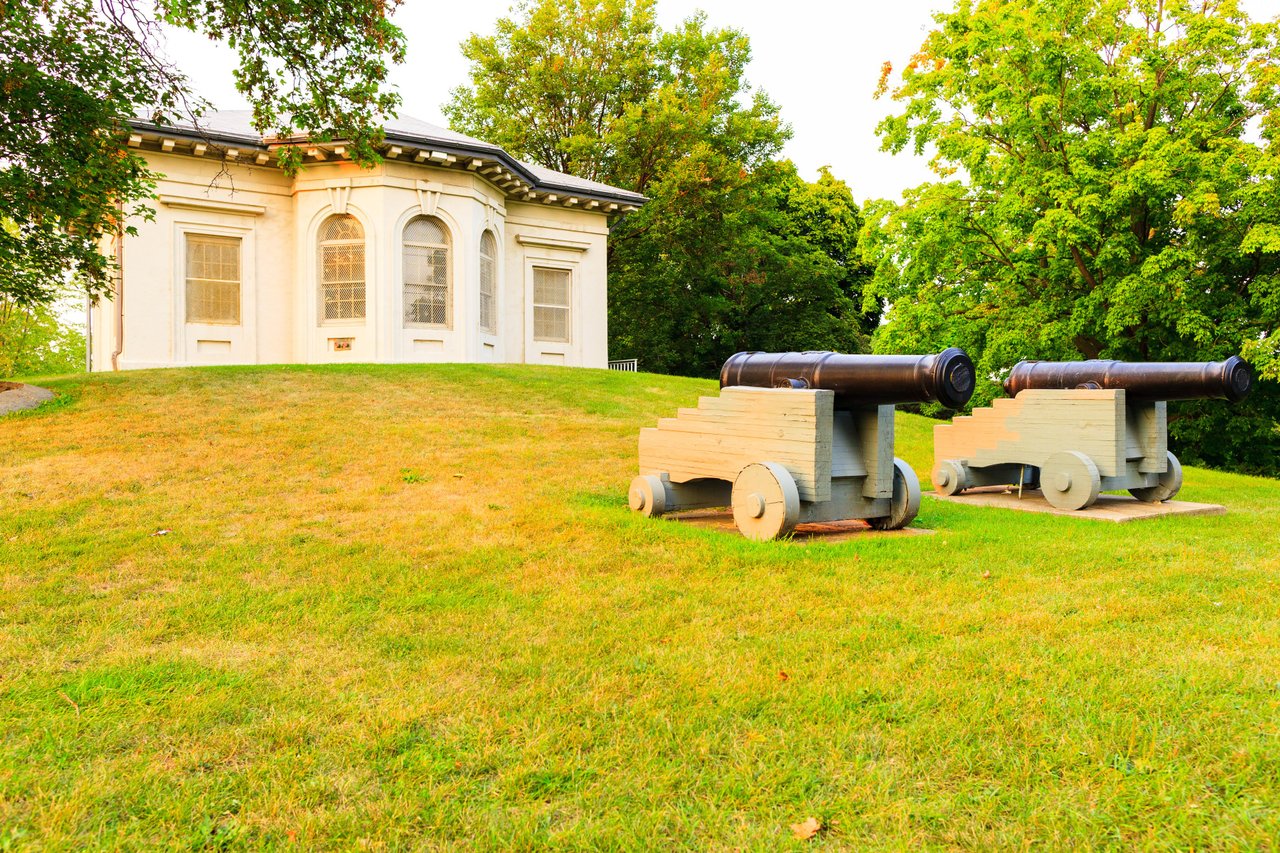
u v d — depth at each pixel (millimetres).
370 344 16359
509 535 5973
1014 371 9078
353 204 16328
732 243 29031
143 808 2418
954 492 8883
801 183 35469
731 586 4746
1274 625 4023
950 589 4680
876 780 2545
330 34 10906
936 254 18531
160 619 4145
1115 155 16328
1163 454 8492
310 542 5723
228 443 8930
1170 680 3275
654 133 26312
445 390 13000
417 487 7613
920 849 2211
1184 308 15711
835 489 6254
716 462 6527
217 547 5551
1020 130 16922
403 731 2879
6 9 9062
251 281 16594
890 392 5840
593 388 14406
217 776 2600
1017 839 2234
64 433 8977
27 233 10305
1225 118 17375
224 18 10609
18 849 2207
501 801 2447
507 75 28625
